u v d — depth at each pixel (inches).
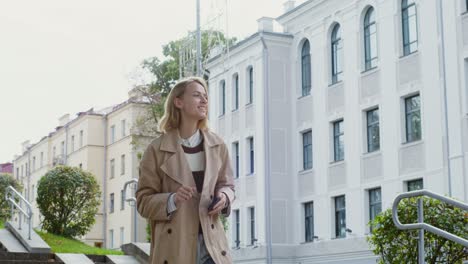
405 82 1085.8
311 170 1307.8
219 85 1572.3
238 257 1422.2
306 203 1333.7
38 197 869.2
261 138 1382.9
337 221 1242.0
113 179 2397.9
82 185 877.8
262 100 1384.1
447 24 999.0
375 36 1172.5
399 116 1093.8
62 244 751.1
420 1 1060.5
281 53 1396.4
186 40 1476.4
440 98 1010.1
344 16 1239.5
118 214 2332.7
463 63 969.5
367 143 1177.4
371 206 1157.7
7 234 586.9
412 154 1060.5
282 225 1348.4
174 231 163.9
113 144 2422.5
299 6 1336.1
